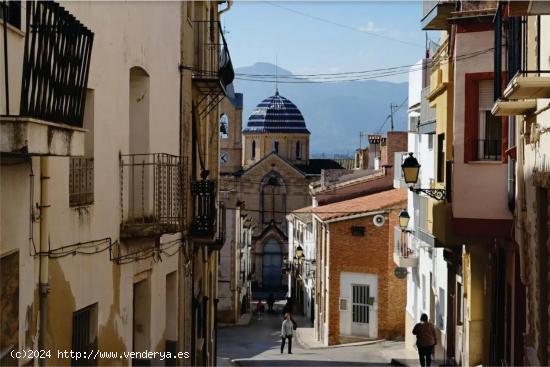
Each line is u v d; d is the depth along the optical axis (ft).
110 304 54.08
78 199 49.29
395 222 171.73
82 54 40.47
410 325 152.05
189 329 84.79
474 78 75.61
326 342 180.75
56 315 44.19
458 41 75.92
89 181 50.16
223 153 453.17
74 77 39.50
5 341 38.50
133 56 59.21
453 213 75.51
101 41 51.21
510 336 73.10
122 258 56.70
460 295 104.53
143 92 64.39
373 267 172.65
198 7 90.79
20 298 39.88
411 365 124.47
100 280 51.90
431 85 95.61
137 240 60.03
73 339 48.85
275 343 191.31
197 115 91.20
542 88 46.68
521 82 46.29
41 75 35.70
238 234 263.08
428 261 132.05
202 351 99.81
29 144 33.47
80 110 40.73
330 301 177.17
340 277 176.45
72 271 46.62
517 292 68.80
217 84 88.33
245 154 472.85
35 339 41.75
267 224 428.97
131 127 64.23
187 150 81.87
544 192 54.54
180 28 77.61
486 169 74.59
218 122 114.01
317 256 207.62
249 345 185.26
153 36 65.57
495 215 74.23
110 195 54.03
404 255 147.02
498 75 59.11
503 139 73.72
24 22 39.11
